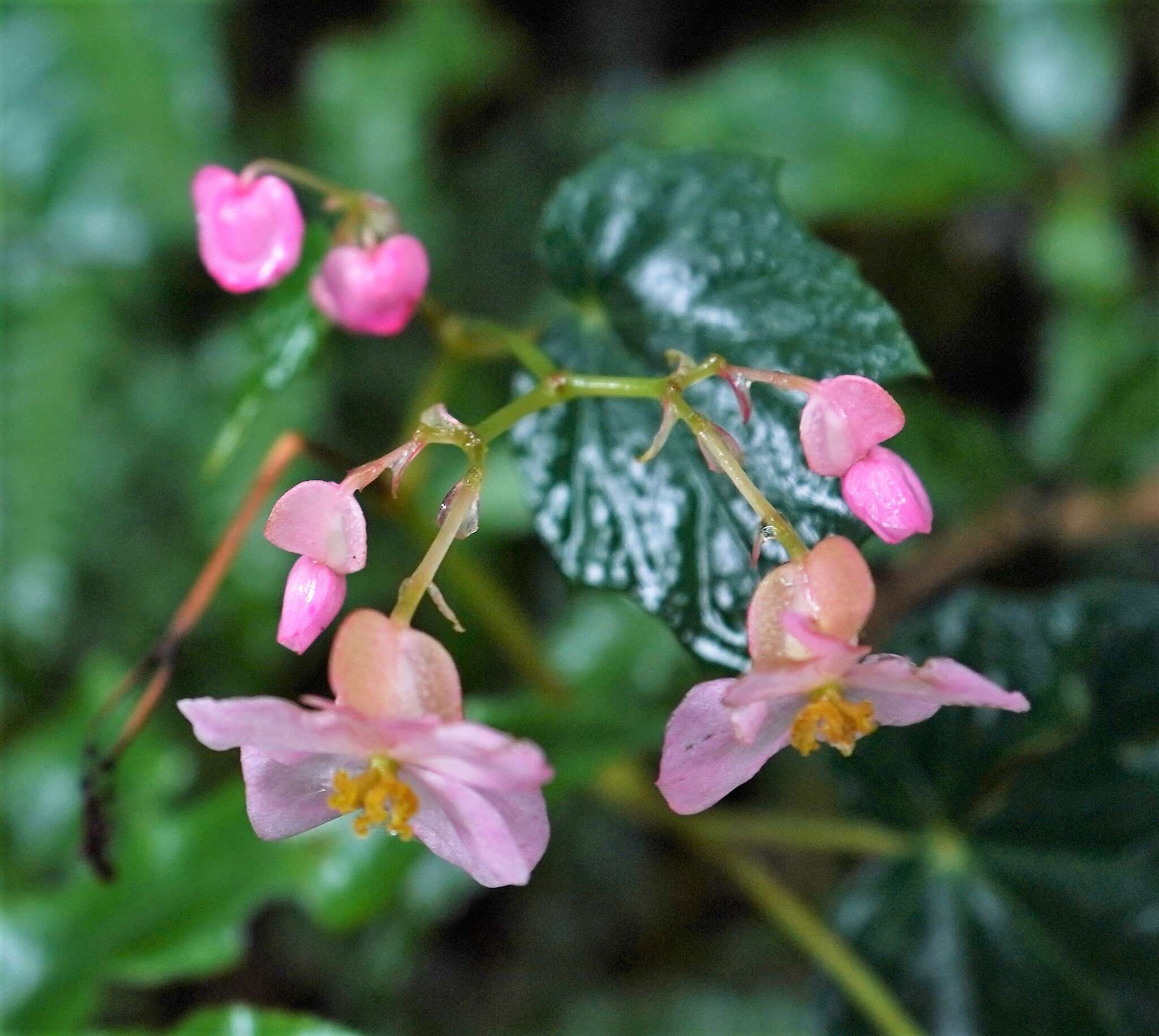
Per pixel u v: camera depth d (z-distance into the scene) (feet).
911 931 1.00
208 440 1.46
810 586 0.77
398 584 1.38
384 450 1.49
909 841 1.01
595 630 1.18
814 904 1.34
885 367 0.84
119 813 1.08
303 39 1.86
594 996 1.30
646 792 1.07
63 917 1.01
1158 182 1.38
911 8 1.71
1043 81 1.43
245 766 0.77
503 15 1.89
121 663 1.30
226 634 1.39
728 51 1.87
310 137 1.61
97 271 1.52
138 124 1.54
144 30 1.55
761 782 1.40
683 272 0.88
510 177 1.66
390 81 1.60
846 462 0.78
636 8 1.89
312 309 0.93
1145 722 0.97
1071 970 0.98
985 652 0.97
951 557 1.20
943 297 1.60
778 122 1.41
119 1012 1.31
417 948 1.32
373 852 1.01
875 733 0.98
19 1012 1.00
